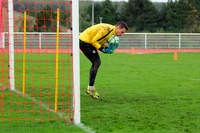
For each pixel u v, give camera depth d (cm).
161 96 940
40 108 751
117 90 1044
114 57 2461
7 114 690
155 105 812
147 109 765
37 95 924
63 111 723
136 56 2581
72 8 620
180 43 3800
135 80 1284
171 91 1032
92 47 859
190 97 930
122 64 1936
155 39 3775
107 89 1064
